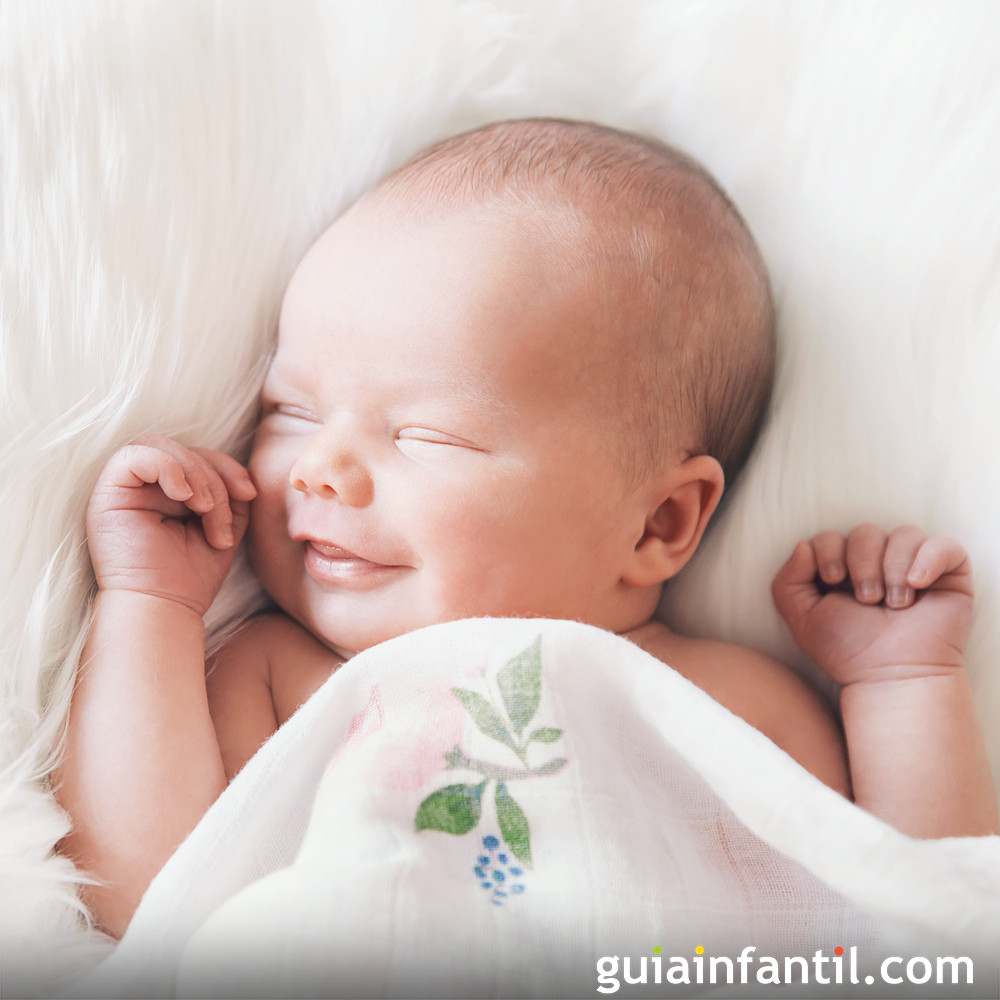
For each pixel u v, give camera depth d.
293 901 0.61
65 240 0.86
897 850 0.64
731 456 0.98
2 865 0.71
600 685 0.74
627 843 0.68
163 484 0.80
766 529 0.98
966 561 0.90
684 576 1.00
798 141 1.00
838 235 0.98
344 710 0.74
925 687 0.87
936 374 0.95
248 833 0.70
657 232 0.89
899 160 0.96
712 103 1.03
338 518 0.84
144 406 0.88
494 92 1.03
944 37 0.95
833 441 0.97
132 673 0.77
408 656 0.74
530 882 0.66
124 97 0.88
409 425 0.83
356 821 0.66
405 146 1.01
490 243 0.85
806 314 0.99
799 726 0.91
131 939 0.65
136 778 0.74
